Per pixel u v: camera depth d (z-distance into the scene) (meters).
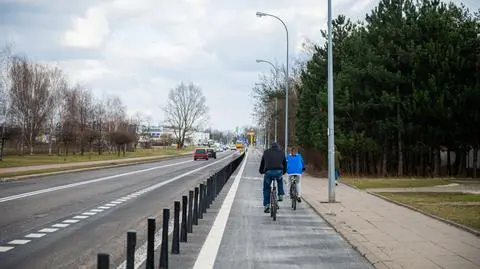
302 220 13.12
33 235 10.32
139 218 12.99
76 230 11.01
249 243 9.67
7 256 8.30
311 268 7.64
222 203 17.02
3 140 45.12
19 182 26.22
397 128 32.16
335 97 34.22
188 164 55.41
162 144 156.62
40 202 16.59
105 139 79.56
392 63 32.62
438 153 33.53
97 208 15.09
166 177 31.70
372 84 33.75
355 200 17.69
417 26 32.94
